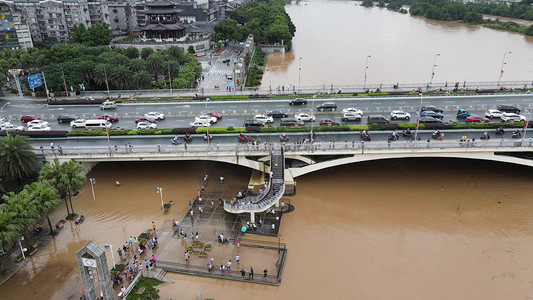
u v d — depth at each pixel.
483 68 184.88
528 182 96.38
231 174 102.06
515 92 130.50
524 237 78.12
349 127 100.75
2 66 156.88
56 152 91.62
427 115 109.19
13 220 66.44
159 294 64.69
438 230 80.25
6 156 82.75
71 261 72.44
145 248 75.00
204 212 86.12
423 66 190.12
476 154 89.50
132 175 101.25
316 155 95.62
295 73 183.25
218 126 108.19
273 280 67.44
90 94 142.25
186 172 103.19
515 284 66.94
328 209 86.94
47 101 133.12
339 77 175.38
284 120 108.00
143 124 106.44
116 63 149.25
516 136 94.00
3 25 185.62
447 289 66.00
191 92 142.00
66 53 160.62
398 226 81.44
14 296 64.44
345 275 68.81
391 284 67.00
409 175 100.19
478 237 78.19
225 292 65.44
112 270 69.00
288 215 85.12
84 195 92.50
